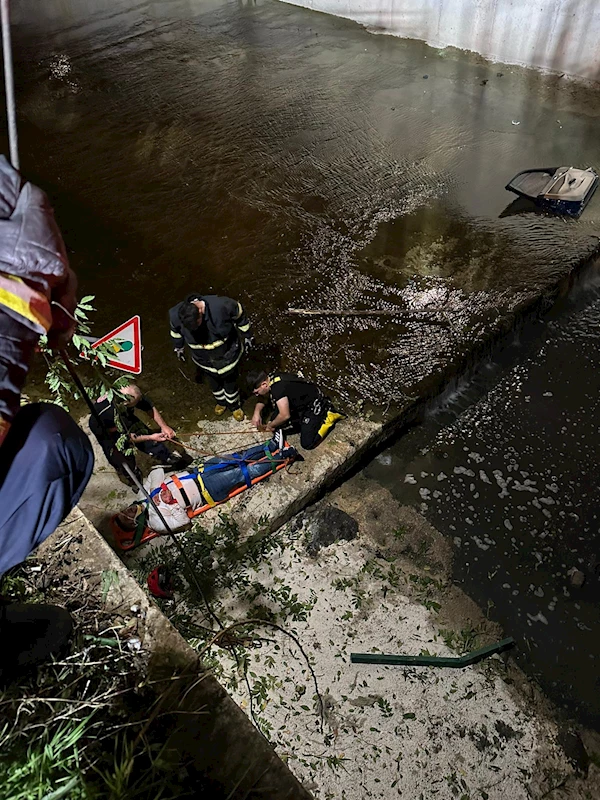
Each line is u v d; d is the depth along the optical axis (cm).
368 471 538
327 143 878
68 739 204
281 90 1003
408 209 760
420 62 1056
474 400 593
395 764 375
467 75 1015
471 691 407
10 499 159
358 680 408
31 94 1013
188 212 769
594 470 534
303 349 599
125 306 650
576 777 376
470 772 374
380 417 536
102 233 743
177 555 451
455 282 660
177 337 489
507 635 439
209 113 952
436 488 526
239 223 749
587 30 923
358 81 1017
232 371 499
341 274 677
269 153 862
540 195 740
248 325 483
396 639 428
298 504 487
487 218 741
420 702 400
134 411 500
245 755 230
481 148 856
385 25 1148
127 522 450
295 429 528
